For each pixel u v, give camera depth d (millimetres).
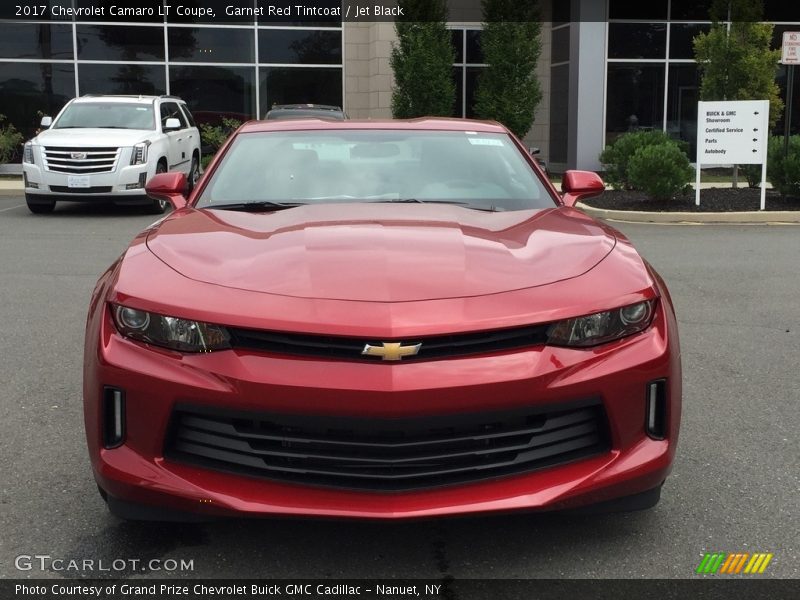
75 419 4492
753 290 8102
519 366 2805
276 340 2809
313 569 3002
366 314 2818
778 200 14789
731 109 13883
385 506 2777
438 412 2740
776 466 3922
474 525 3326
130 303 2959
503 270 3102
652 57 22297
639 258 3371
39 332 6336
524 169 4586
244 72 22859
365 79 23297
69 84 22156
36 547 3133
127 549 3129
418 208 3957
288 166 4445
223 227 3596
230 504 2773
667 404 3008
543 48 23422
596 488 2873
